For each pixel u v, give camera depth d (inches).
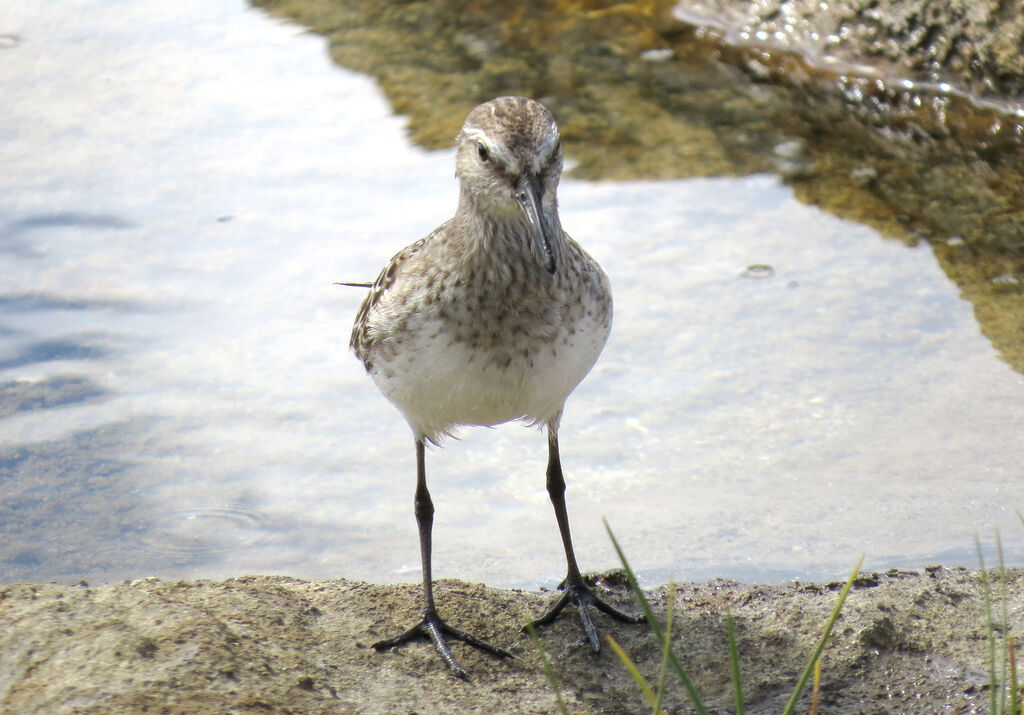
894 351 477.4
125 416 447.2
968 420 437.7
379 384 336.5
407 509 412.2
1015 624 330.0
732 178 601.3
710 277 525.7
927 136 635.5
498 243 307.1
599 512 407.5
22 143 622.8
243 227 558.3
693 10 743.7
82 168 602.5
